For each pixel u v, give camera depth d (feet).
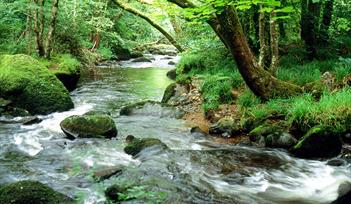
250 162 22.08
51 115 31.86
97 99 39.52
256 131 25.27
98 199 16.78
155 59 81.51
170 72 55.93
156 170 20.24
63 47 56.18
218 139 26.25
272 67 29.53
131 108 32.91
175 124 29.71
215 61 42.14
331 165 21.93
